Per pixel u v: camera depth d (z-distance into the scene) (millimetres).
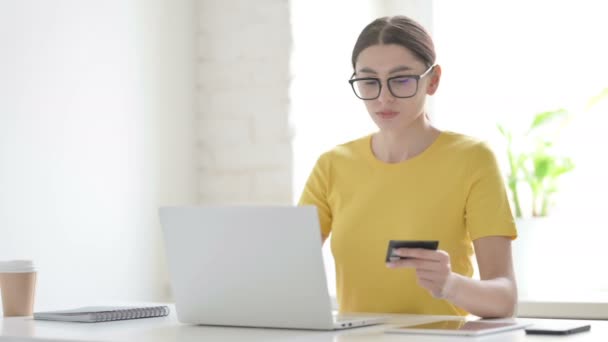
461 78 3709
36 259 2910
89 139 3135
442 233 2162
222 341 1503
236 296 1706
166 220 1751
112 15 3248
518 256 3184
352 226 2250
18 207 2846
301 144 3465
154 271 3451
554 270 3229
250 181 3512
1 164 2785
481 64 3682
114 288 3238
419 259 1690
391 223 2209
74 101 3074
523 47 3627
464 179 2154
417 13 3773
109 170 3219
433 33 3729
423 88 2166
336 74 3684
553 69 3582
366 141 2342
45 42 2957
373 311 2209
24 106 2873
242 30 3541
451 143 2221
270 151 3465
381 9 3893
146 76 3402
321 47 3586
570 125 3529
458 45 3715
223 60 3586
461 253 2182
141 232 3379
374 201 2242
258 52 3502
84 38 3121
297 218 1603
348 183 2311
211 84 3615
